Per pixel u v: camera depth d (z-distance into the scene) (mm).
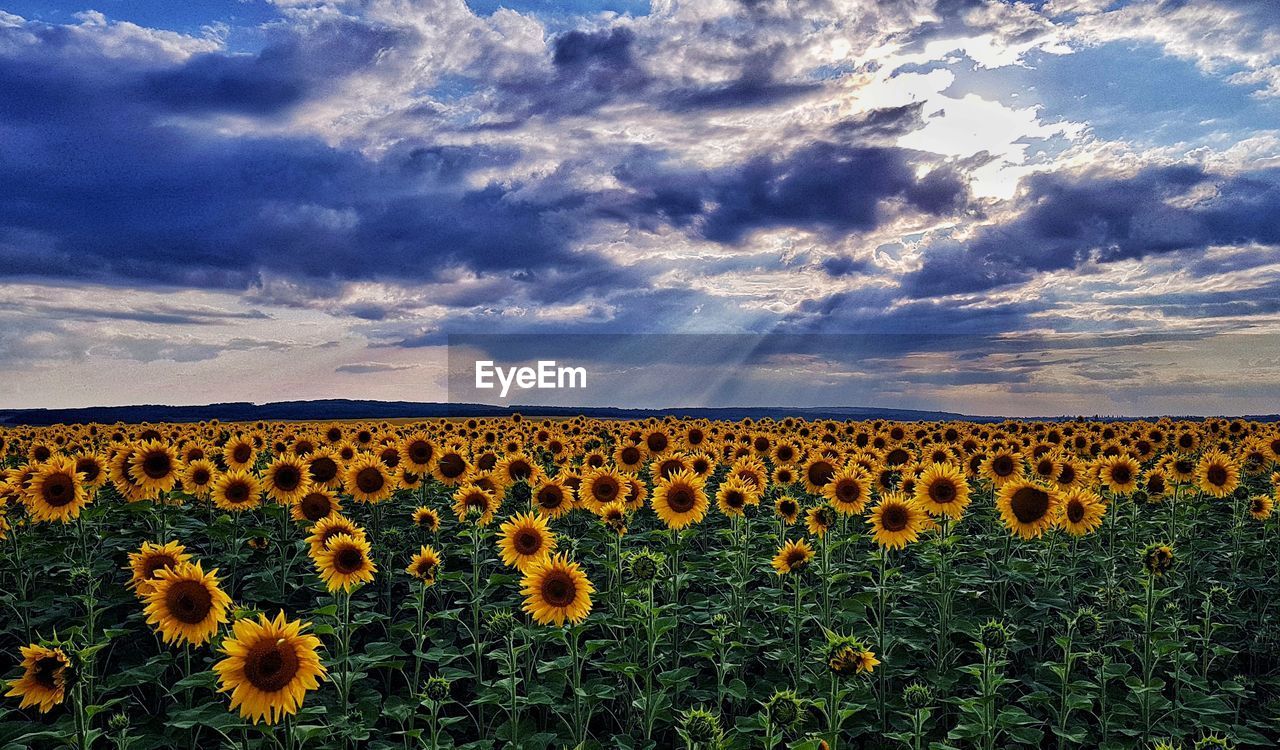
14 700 10164
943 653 11242
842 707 9203
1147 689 9789
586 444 24594
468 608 13617
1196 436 23906
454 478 17250
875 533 12203
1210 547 15375
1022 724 9086
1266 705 11000
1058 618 13203
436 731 8719
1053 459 16203
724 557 14289
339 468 15148
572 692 10992
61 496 12039
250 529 13148
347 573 10016
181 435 28094
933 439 28031
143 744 8812
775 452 20000
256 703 6750
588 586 9742
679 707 10750
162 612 7797
